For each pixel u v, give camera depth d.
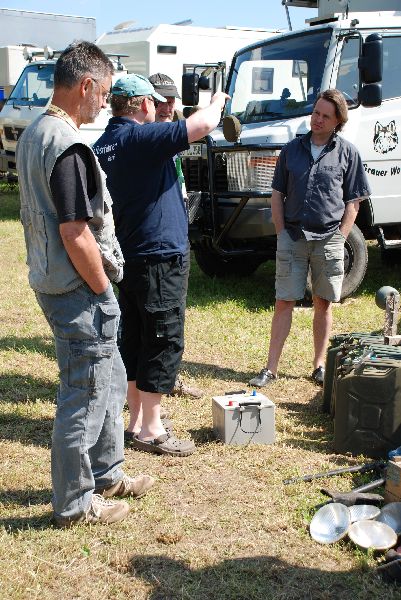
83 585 2.98
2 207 15.00
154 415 4.21
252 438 4.35
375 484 3.68
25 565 3.07
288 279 5.25
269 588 2.98
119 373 3.47
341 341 4.97
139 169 3.80
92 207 3.04
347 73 7.35
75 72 2.99
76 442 3.21
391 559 3.08
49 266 3.03
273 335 5.41
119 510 3.44
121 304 4.20
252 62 8.02
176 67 15.58
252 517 3.51
